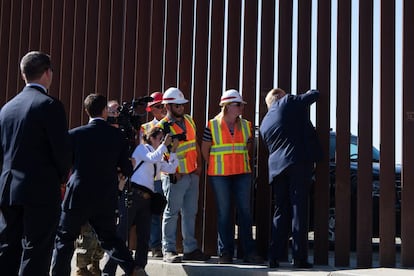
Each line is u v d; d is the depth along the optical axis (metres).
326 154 6.28
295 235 5.92
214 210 6.86
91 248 5.98
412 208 5.93
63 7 8.27
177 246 6.99
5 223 4.42
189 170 6.44
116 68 7.71
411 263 5.88
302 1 6.48
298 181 5.95
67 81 8.11
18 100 4.43
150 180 5.85
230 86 6.89
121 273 6.47
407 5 6.05
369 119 6.13
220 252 6.34
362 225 6.09
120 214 5.68
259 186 6.59
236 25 6.93
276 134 6.07
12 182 4.29
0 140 4.44
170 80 7.26
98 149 5.28
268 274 5.66
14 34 8.65
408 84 6.01
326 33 6.36
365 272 5.23
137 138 6.71
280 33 6.61
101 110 5.46
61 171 4.41
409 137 5.98
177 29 7.30
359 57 6.17
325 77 6.34
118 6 7.75
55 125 4.31
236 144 6.36
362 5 6.20
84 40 8.06
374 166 8.13
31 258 4.27
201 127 7.05
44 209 4.30
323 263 6.23
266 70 6.70
